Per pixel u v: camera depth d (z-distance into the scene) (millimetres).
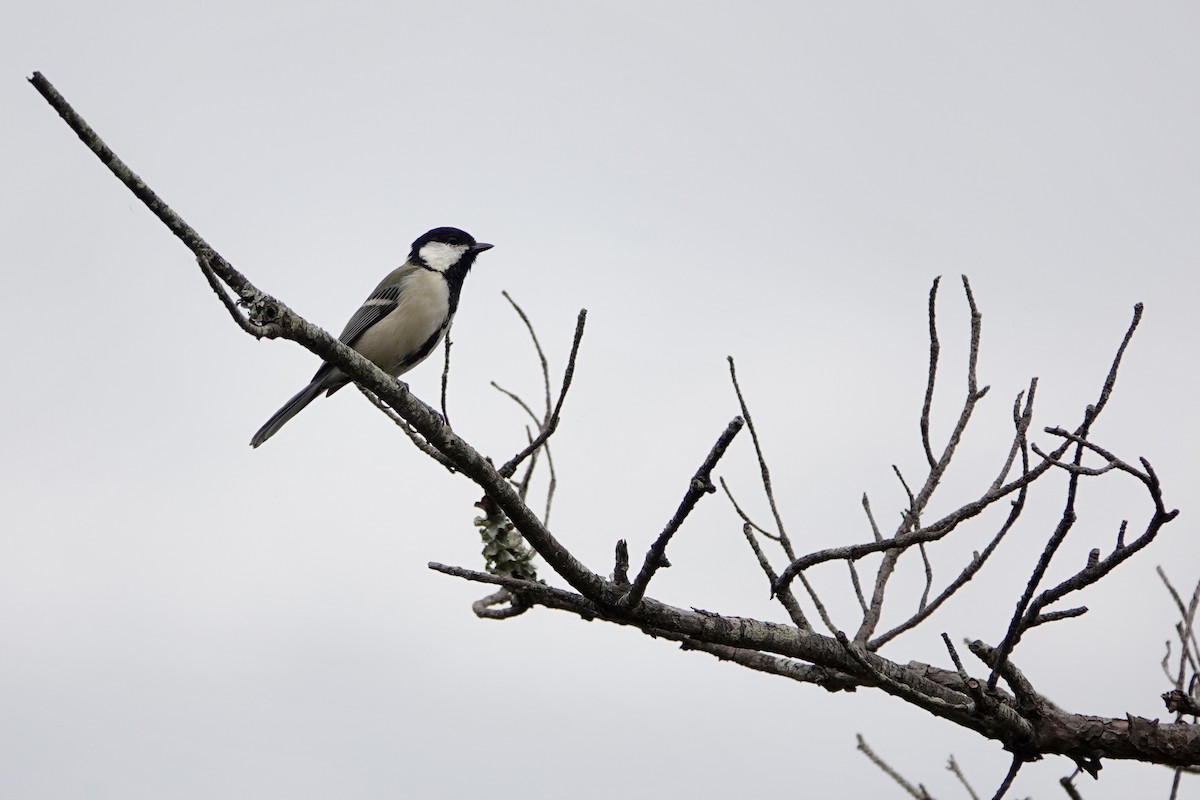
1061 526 6016
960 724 6953
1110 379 5875
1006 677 7000
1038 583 6230
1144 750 6844
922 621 7469
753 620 7203
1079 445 5844
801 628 7508
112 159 5621
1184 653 7176
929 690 7418
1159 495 5707
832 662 7230
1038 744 6961
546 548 6773
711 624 7059
